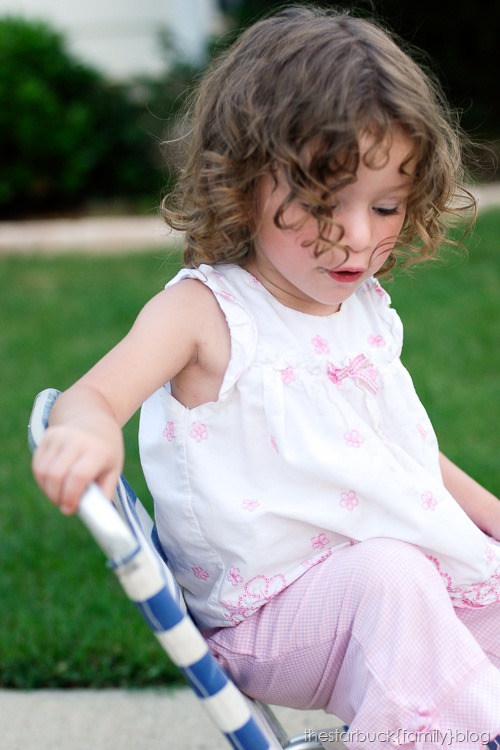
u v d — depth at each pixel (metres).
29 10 10.58
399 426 1.97
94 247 8.59
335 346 1.92
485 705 1.59
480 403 4.77
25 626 3.06
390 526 1.84
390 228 1.78
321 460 1.81
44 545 3.62
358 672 1.68
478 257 7.55
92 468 1.36
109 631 3.03
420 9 10.94
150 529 1.91
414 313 6.29
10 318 6.59
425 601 1.67
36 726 2.65
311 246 1.72
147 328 1.77
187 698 2.79
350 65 1.70
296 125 1.67
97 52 10.74
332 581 1.76
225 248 1.91
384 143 1.68
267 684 1.85
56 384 5.30
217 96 1.86
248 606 1.84
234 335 1.82
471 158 2.58
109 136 10.04
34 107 9.35
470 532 1.88
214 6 11.49
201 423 1.84
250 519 1.81
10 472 4.25
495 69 11.41
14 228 9.34
